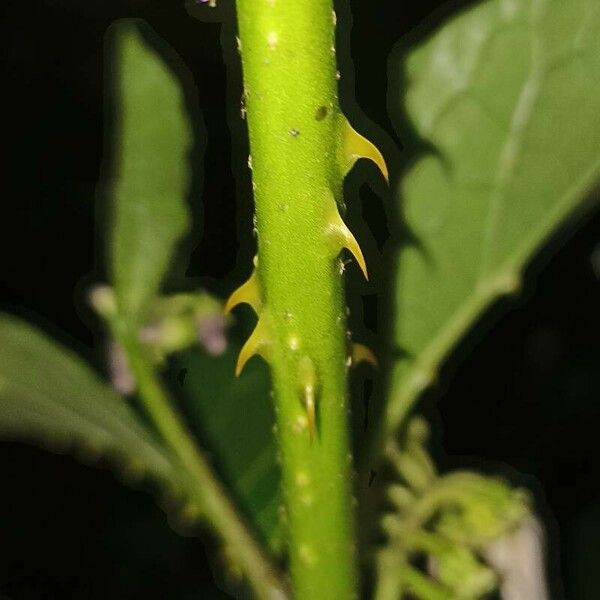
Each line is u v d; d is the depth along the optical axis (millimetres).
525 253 205
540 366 570
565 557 431
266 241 156
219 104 549
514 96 203
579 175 202
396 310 204
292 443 164
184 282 217
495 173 204
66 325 595
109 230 209
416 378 201
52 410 196
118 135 212
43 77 645
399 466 198
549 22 201
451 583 189
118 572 541
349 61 207
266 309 159
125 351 194
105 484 565
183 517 193
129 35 213
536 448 560
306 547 168
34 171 629
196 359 207
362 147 152
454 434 561
